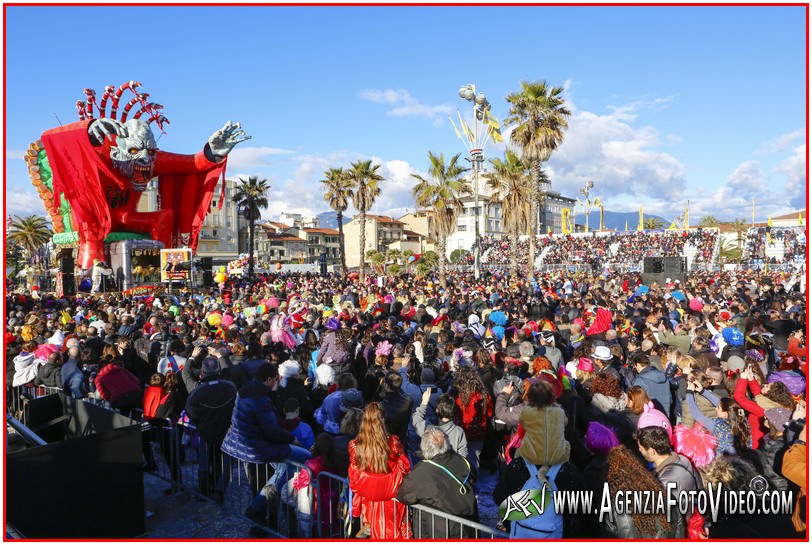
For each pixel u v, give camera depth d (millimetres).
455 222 33625
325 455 4715
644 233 67750
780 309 13453
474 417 5910
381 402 5695
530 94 29391
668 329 9766
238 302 18234
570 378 6828
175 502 5754
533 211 31266
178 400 6367
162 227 35688
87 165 30609
